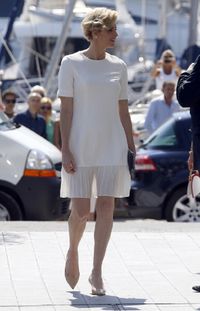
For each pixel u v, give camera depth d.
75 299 12.35
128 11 49.44
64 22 33.16
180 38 49.31
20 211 18.69
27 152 18.66
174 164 19.95
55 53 33.19
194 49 35.31
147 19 49.50
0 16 34.75
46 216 18.70
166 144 20.16
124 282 13.20
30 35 42.41
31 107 22.53
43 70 41.88
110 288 12.90
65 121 12.45
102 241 12.54
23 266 13.95
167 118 22.77
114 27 12.45
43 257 14.45
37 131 22.50
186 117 20.22
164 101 23.52
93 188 12.59
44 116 22.89
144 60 43.91
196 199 20.00
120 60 12.61
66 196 12.57
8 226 16.97
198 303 12.23
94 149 12.44
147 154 20.06
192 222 19.00
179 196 19.98
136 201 20.03
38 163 18.61
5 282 13.12
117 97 12.53
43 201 18.62
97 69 12.45
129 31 46.09
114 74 12.48
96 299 12.38
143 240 15.66
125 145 12.57
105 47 12.46
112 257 14.53
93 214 17.09
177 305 12.14
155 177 19.95
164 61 28.47
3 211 18.69
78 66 12.43
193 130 12.30
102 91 12.43
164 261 14.36
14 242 15.37
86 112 12.43
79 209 12.51
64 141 12.44
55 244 15.25
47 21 42.91
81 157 12.41
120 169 12.52
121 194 12.59
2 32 34.84
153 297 12.48
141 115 30.09
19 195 18.64
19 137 18.81
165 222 18.48
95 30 12.38
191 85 12.02
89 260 14.27
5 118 19.64
